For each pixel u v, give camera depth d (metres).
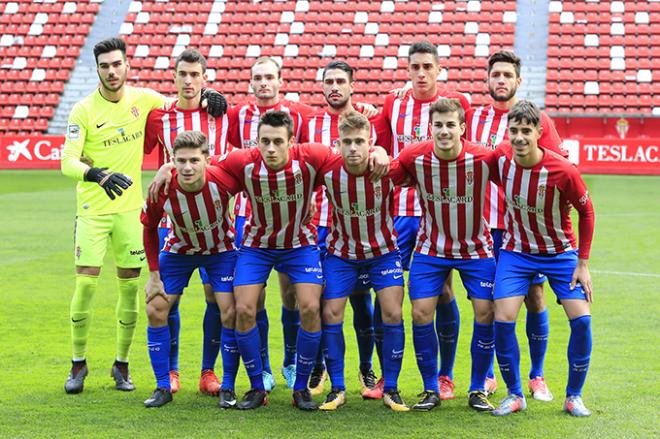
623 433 11.42
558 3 69.06
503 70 14.52
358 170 12.56
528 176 12.27
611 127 61.84
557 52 65.44
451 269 13.15
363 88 64.81
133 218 14.23
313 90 65.00
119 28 70.75
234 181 12.87
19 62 68.31
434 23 68.56
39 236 31.58
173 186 12.61
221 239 13.27
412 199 15.18
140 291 21.86
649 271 24.42
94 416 12.28
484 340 12.85
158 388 13.06
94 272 13.89
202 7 71.38
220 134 15.19
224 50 68.12
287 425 11.91
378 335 14.22
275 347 16.72
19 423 11.90
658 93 61.97
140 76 67.12
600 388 13.56
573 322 12.43
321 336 14.07
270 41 68.44
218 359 16.05
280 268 13.26
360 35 68.25
